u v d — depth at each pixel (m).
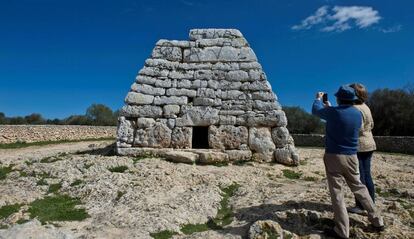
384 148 25.62
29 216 7.01
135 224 6.43
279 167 11.61
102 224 6.44
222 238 5.88
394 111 33.56
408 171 12.61
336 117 5.65
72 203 7.96
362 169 6.39
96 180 9.27
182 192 8.71
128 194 8.20
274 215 6.52
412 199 7.72
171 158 11.65
